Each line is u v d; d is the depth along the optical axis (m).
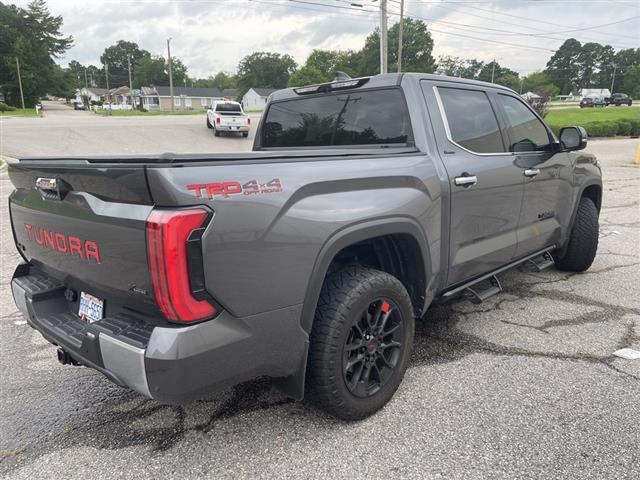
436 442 2.42
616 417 2.61
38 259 2.68
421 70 79.06
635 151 22.83
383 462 2.28
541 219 4.16
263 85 115.94
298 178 2.20
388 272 2.98
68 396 2.92
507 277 5.10
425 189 2.84
